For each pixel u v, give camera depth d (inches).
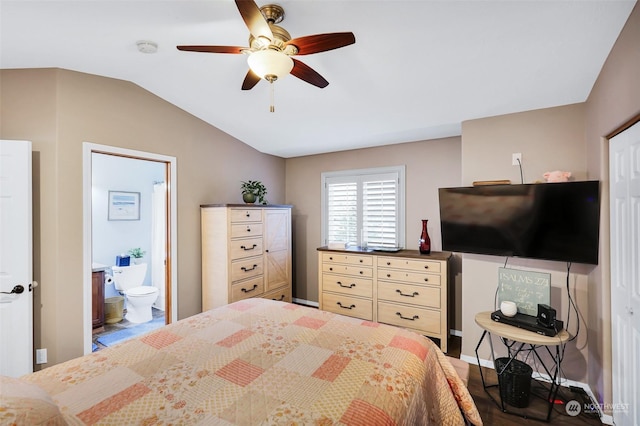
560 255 90.9
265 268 147.3
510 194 98.3
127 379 50.9
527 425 81.5
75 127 99.1
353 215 169.5
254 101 117.3
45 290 94.7
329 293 152.1
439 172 145.7
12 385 33.6
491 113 108.5
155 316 164.1
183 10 67.6
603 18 63.1
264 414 41.8
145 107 116.3
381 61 84.7
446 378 67.2
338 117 123.6
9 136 93.9
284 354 59.6
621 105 66.7
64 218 96.9
